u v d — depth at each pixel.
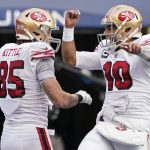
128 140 16.98
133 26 17.50
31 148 16.36
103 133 17.17
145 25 25.53
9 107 16.66
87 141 17.36
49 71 16.31
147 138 17.19
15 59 16.67
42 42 16.55
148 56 16.59
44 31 17.00
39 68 16.33
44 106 16.70
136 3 25.45
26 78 16.48
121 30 17.47
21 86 16.50
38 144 16.38
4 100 16.81
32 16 17.00
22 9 25.11
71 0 25.25
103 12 25.33
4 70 16.88
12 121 16.58
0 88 16.94
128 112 17.28
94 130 17.59
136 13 17.67
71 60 18.34
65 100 16.33
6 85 16.75
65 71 30.33
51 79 16.25
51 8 25.19
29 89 16.48
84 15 25.28
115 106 17.39
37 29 16.97
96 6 25.30
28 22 16.92
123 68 17.28
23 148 16.36
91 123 31.81
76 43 31.02
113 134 17.08
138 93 17.22
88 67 18.61
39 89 16.56
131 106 17.23
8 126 16.66
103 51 17.86
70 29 18.25
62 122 31.62
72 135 31.81
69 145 31.81
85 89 31.66
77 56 18.44
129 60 17.27
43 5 25.19
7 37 30.72
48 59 16.36
